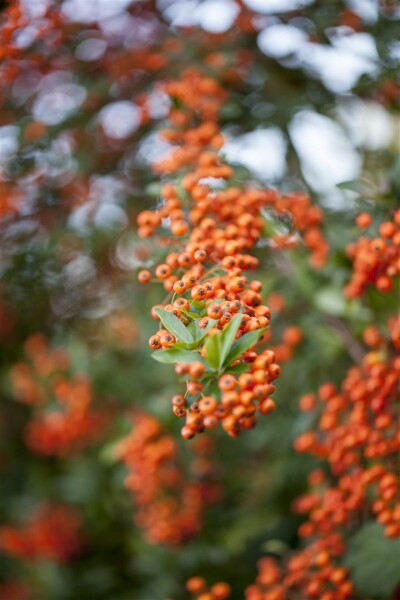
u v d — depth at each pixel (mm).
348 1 703
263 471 936
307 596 619
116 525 1062
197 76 736
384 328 637
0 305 1086
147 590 874
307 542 765
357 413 604
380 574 611
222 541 837
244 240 546
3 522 1256
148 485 788
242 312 469
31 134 796
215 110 713
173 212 566
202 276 515
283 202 643
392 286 590
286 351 733
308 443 643
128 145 882
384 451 599
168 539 829
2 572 1193
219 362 457
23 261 979
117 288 1057
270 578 637
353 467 652
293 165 802
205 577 817
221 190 594
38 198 927
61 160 833
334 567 635
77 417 988
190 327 473
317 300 665
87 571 1020
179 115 698
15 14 683
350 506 623
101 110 827
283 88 811
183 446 852
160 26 834
